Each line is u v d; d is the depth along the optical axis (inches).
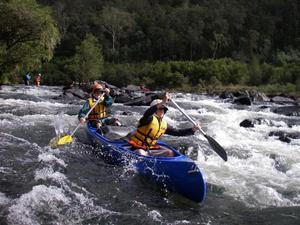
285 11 2849.4
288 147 360.8
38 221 186.2
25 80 1194.6
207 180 259.9
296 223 198.1
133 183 247.8
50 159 287.7
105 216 196.5
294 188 250.2
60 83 1846.7
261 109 757.3
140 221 193.0
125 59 2632.9
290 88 1446.9
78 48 1716.3
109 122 366.6
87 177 254.5
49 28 995.9
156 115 268.8
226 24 2669.8
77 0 3737.7
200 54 2615.7
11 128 392.8
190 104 789.9
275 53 2354.8
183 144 349.7
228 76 1761.8
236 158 318.0
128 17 2854.3
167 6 3447.3
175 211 209.6
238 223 197.2
